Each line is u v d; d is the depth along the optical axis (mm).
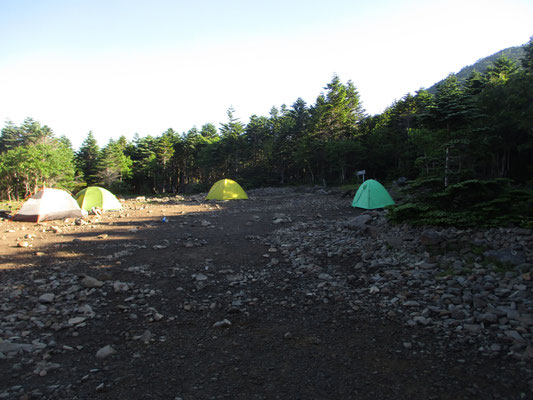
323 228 10602
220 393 2820
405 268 5945
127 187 63406
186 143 66875
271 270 6664
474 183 7129
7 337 3945
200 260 7574
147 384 2979
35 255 8188
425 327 3896
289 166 58812
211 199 25219
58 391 2865
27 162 42750
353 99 55812
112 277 6371
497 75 38438
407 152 33969
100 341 3895
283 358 3418
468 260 5723
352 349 3539
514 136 16406
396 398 2678
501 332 3584
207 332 4094
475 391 2703
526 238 5719
